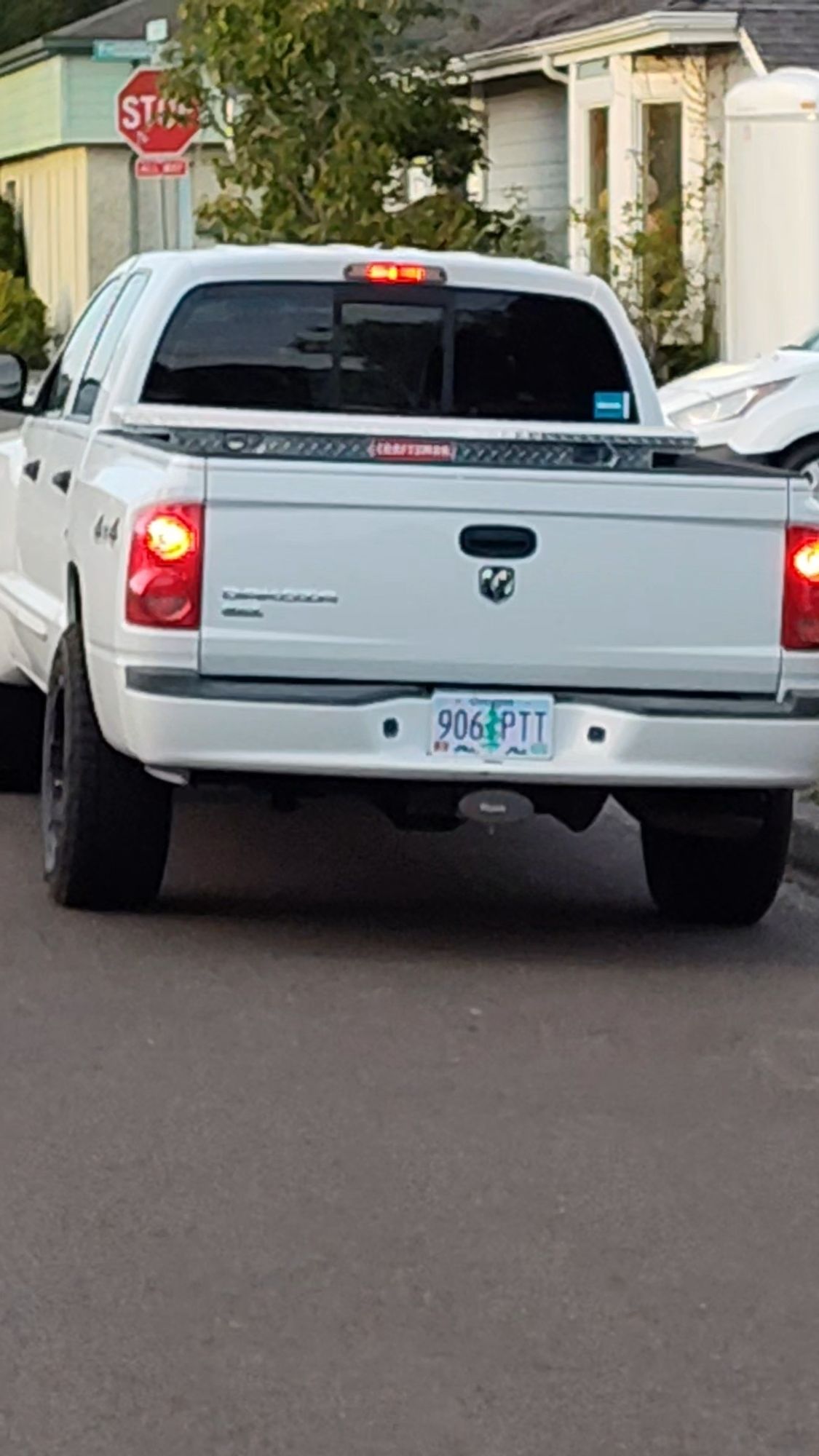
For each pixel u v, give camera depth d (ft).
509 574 28.32
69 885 30.91
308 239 78.13
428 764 28.48
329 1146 23.12
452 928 31.63
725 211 75.51
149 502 28.04
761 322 71.51
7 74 136.26
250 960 29.60
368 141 77.87
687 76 80.84
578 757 28.71
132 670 28.27
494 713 28.60
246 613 28.14
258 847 36.27
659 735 28.66
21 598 36.27
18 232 141.49
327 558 28.14
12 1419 17.39
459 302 34.22
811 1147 23.39
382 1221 21.22
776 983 29.32
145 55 80.84
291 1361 18.40
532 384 34.53
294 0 76.33
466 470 28.17
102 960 29.35
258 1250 20.52
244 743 28.30
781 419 58.59
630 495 28.35
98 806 30.07
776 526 28.66
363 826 38.06
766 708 28.84
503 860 36.06
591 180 86.89
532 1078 25.31
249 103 78.59
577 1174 22.49
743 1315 19.35
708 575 28.58
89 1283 19.76
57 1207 21.42
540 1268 20.24
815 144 68.90
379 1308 19.36
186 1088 24.75
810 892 34.58
